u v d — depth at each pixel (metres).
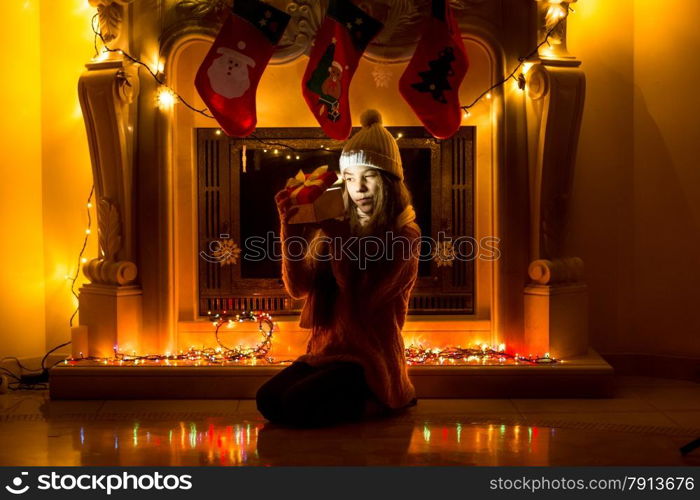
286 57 5.47
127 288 5.48
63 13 5.94
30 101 5.91
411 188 5.79
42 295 5.99
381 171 4.93
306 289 5.07
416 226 5.03
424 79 5.18
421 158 5.78
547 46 5.47
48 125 5.95
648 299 5.97
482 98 5.69
